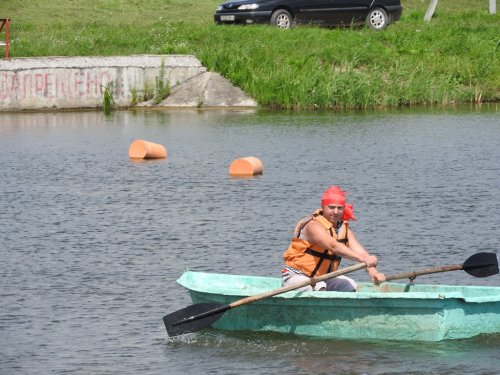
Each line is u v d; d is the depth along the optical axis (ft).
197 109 260.21
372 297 84.38
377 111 253.65
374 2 310.45
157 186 157.17
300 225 89.71
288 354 82.64
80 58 262.06
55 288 102.47
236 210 138.82
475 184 154.81
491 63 278.46
